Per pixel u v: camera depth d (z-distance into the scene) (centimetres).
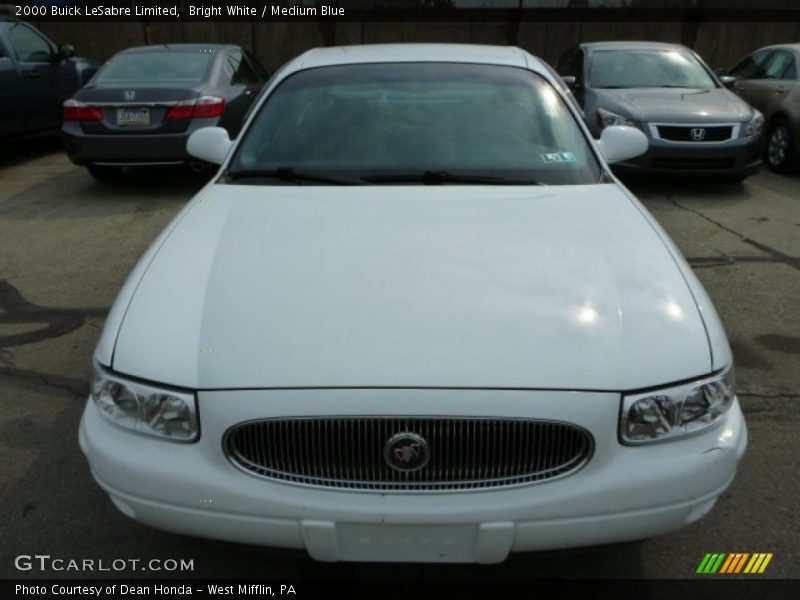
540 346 190
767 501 262
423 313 199
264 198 276
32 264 519
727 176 717
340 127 313
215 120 694
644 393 186
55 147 981
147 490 189
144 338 200
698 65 825
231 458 187
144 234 587
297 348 190
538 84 336
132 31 1393
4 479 276
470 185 286
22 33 855
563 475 184
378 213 258
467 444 182
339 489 184
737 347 386
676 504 188
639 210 271
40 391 343
